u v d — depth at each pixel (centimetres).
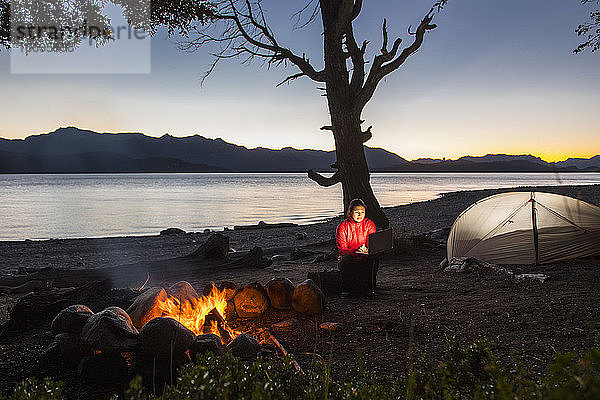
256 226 2597
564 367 175
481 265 1012
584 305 678
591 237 1073
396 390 277
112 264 1507
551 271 979
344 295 789
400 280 951
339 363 469
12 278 975
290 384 273
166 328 397
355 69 1401
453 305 714
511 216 1120
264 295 665
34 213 4041
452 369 282
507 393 196
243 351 448
